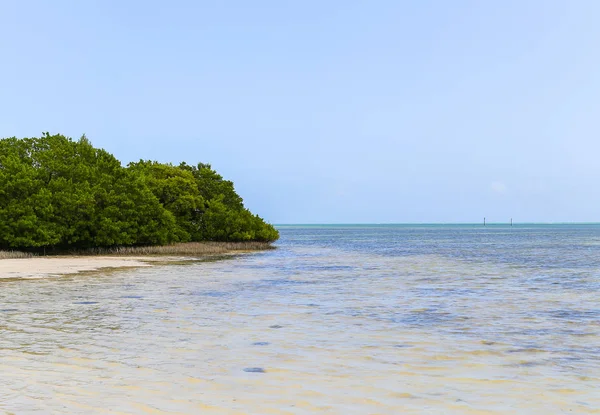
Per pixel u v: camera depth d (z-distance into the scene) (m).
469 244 98.62
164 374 9.95
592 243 101.44
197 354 11.76
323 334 14.29
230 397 8.47
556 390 9.08
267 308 19.33
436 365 10.85
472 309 19.23
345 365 10.79
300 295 23.53
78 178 61.19
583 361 11.31
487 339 13.68
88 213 56.88
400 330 14.95
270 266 43.66
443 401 8.38
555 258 54.66
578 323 16.27
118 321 16.27
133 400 8.23
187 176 77.75
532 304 20.72
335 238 148.25
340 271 38.25
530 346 12.85
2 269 37.50
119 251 59.97
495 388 9.19
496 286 27.69
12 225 52.31
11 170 54.91
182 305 20.02
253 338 13.65
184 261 49.81
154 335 14.01
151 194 63.88
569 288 26.67
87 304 20.14
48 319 16.61
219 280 30.77
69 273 34.81
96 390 8.79
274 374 10.01
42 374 9.90
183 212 75.62
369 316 17.50
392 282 29.94
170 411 7.69
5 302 20.64
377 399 8.45
